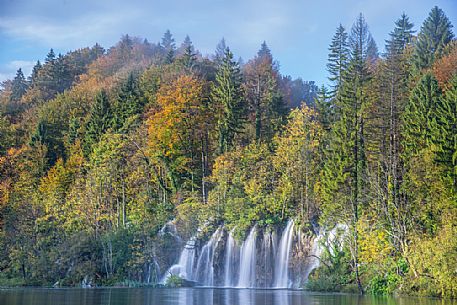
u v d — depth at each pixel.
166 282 73.00
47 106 126.19
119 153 87.50
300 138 79.06
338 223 69.69
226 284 75.69
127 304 42.84
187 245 78.19
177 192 88.88
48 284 72.75
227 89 97.12
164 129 90.19
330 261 66.56
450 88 84.38
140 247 76.19
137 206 83.50
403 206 60.94
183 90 94.19
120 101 105.38
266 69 129.50
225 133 93.38
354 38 122.62
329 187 72.12
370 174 64.62
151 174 89.38
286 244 74.06
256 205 78.88
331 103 91.44
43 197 86.62
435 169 60.59
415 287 52.84
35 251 78.31
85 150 101.19
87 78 159.88
